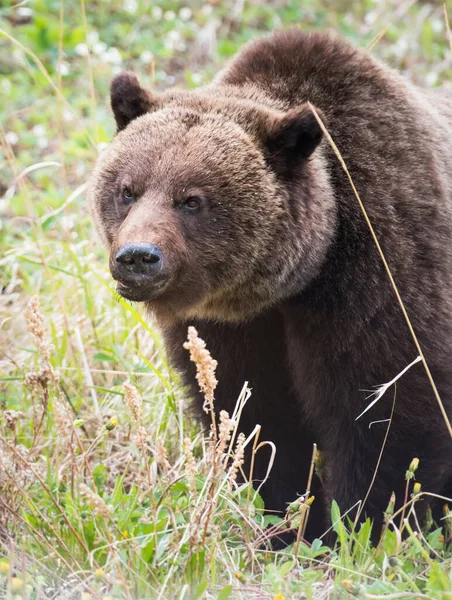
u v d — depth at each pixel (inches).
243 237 395.5
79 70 835.4
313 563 399.2
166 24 909.2
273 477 453.1
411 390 400.8
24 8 843.4
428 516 422.0
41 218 612.7
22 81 820.6
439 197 414.6
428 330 399.5
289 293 404.2
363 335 398.9
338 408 410.9
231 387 435.2
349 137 413.7
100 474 422.6
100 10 908.0
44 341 379.6
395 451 409.4
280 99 429.7
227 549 375.2
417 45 901.8
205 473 415.5
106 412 493.7
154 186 390.0
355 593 328.8
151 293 380.2
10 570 322.7
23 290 620.4
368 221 382.6
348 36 917.2
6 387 514.6
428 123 434.9
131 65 856.9
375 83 424.5
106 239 413.4
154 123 407.5
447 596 334.6
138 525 379.6
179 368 442.3
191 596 340.2
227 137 399.2
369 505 416.2
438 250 406.3
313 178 405.1
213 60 859.4
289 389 441.1
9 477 374.9
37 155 750.5
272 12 940.0
